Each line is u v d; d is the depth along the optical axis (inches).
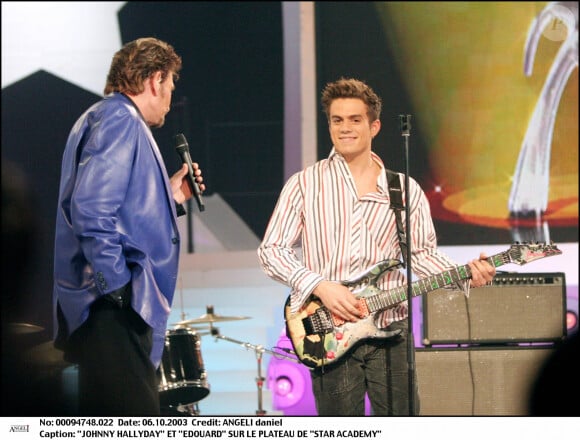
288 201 494.0
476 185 1008.2
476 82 1013.2
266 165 1042.1
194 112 1045.2
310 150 1035.9
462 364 639.8
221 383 947.3
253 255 1037.8
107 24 1065.5
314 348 478.3
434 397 637.9
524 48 1008.9
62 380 644.7
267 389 932.6
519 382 637.3
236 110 1045.8
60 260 431.5
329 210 485.7
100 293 412.2
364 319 476.7
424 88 1017.5
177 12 1055.0
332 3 1035.3
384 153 1018.1
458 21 1016.2
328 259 483.8
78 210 408.5
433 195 1011.9
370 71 1027.3
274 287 1023.0
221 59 1048.8
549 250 485.7
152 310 418.6
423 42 1020.5
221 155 1045.8
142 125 437.4
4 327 665.6
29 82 1066.1
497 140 1010.1
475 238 1007.6
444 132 1013.2
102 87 1066.1
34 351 651.5
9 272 951.0
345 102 481.4
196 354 674.2
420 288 483.5
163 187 440.5
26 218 1010.1
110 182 415.2
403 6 1024.9
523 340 654.5
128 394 417.1
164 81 455.5
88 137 430.3
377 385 481.4
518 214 1004.6
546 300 657.0
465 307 658.2
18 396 641.0
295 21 1040.8
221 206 1045.2
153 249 432.5
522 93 1008.9
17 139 1062.4
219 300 1022.4
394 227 490.9
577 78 1000.2
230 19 1048.8
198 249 1045.2
